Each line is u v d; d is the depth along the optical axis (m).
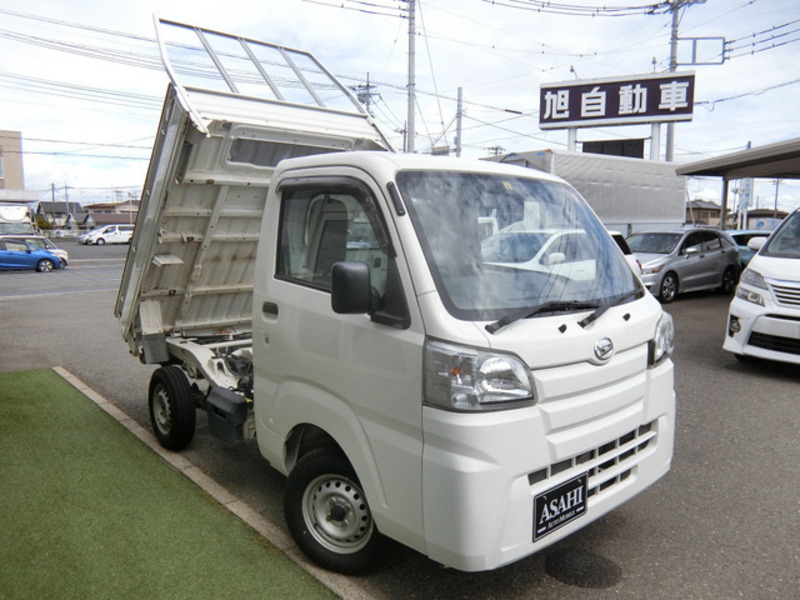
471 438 2.44
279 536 3.56
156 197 4.21
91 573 3.14
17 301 15.04
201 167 4.07
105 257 36.75
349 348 2.90
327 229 3.18
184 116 3.78
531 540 2.59
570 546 3.54
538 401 2.59
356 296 2.62
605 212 16.59
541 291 2.90
